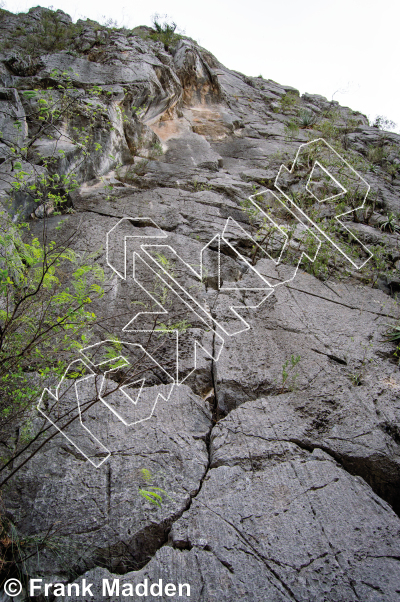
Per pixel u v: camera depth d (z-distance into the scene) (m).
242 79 16.91
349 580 2.18
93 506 2.54
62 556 2.30
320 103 17.33
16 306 2.55
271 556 2.29
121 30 12.96
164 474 2.75
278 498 2.61
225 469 2.80
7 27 12.50
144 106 9.08
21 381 2.99
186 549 2.36
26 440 2.82
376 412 3.35
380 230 7.60
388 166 11.48
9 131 6.06
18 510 2.49
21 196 5.25
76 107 6.73
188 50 12.12
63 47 11.16
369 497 2.65
